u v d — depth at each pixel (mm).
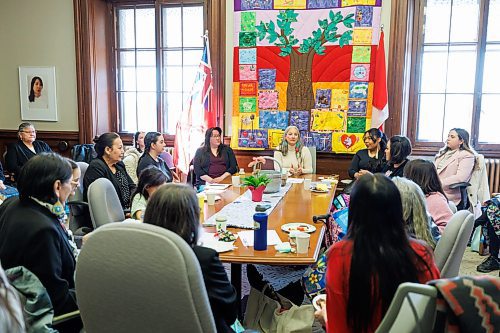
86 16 5070
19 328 688
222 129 4902
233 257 1778
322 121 4613
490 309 733
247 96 4734
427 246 1236
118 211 2344
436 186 2271
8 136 5562
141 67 5344
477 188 3816
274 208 2654
